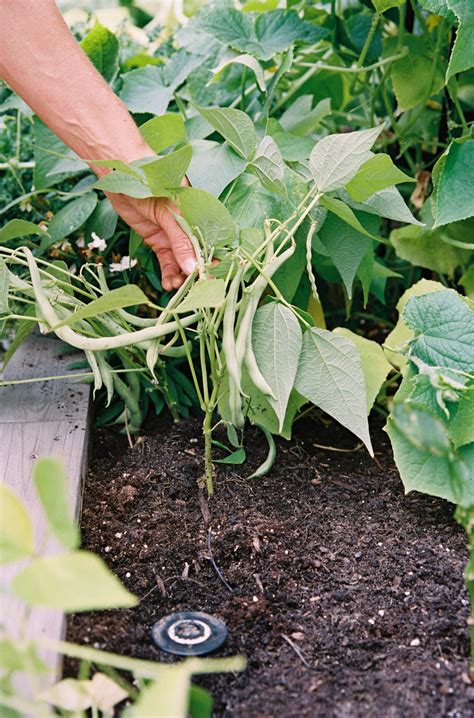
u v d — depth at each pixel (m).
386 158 1.09
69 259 1.60
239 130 1.19
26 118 1.73
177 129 1.25
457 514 0.94
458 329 1.14
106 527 1.19
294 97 1.79
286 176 1.29
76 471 1.18
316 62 1.77
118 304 1.05
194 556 1.13
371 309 1.87
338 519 1.22
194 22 1.52
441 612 1.02
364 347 1.25
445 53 1.60
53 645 0.75
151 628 1.00
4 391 1.44
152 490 1.28
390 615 1.02
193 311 1.31
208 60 1.60
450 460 0.98
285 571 1.10
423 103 1.61
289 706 0.87
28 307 1.56
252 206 1.29
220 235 1.13
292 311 1.15
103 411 1.52
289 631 0.99
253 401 1.27
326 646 0.97
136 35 2.08
